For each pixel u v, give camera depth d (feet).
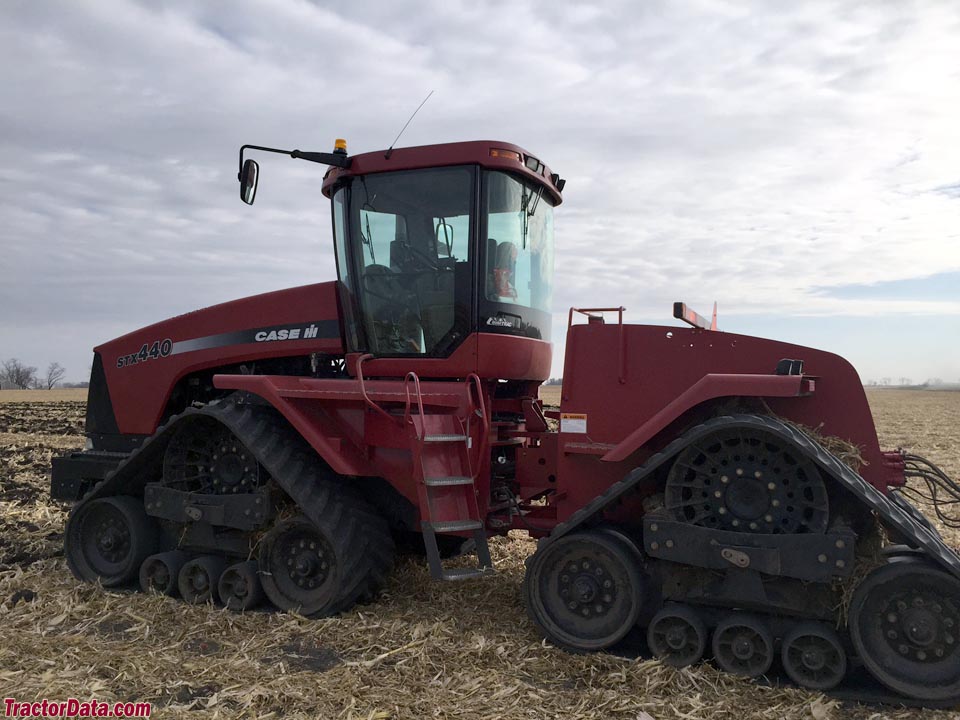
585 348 14.61
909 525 11.45
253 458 16.76
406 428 15.80
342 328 18.03
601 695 11.65
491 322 16.14
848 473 11.85
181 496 17.15
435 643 13.65
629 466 14.14
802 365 13.21
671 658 12.80
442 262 16.19
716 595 12.64
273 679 12.13
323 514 15.35
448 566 19.10
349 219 16.99
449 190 16.08
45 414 93.50
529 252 17.26
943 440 67.10
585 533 13.60
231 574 16.38
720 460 12.71
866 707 11.51
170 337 20.70
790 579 12.23
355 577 15.39
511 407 17.60
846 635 12.14
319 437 15.88
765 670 12.23
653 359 14.17
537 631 14.48
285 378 16.88
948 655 11.38
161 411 20.66
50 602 16.57
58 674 12.36
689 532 12.55
